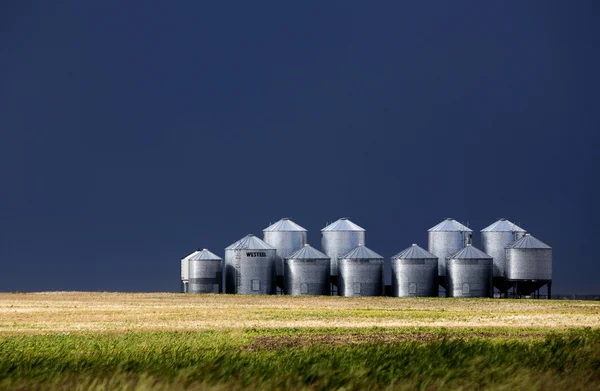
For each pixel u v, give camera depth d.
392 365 43.38
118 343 64.19
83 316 92.38
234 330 76.31
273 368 41.91
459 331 76.12
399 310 102.94
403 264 130.88
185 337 69.12
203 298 125.12
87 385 37.81
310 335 72.44
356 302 117.06
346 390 37.78
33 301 118.31
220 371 40.38
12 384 38.28
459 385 39.03
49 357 47.38
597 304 116.50
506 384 38.56
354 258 131.38
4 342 64.88
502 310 103.88
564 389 39.00
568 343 50.88
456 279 130.50
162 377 38.94
